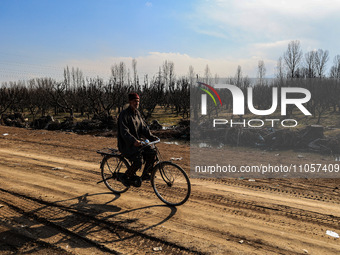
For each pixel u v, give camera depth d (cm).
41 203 474
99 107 3759
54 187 558
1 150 957
